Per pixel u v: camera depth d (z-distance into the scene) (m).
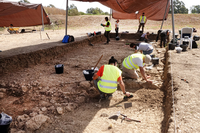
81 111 3.62
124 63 4.81
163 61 6.69
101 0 7.66
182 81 3.91
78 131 2.94
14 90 4.51
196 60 5.48
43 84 4.81
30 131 2.94
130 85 4.76
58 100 4.02
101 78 3.74
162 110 3.54
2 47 7.70
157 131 2.85
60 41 9.59
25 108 3.72
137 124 3.08
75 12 33.78
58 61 7.18
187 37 7.40
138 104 3.83
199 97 3.18
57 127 3.06
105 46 10.54
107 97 4.10
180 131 2.32
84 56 7.95
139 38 13.76
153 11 15.02
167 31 9.20
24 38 12.09
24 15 17.17
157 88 4.58
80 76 5.42
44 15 18.19
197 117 2.61
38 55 6.94
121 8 8.83
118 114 3.30
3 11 12.87
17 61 6.11
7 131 2.77
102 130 2.95
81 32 15.77
